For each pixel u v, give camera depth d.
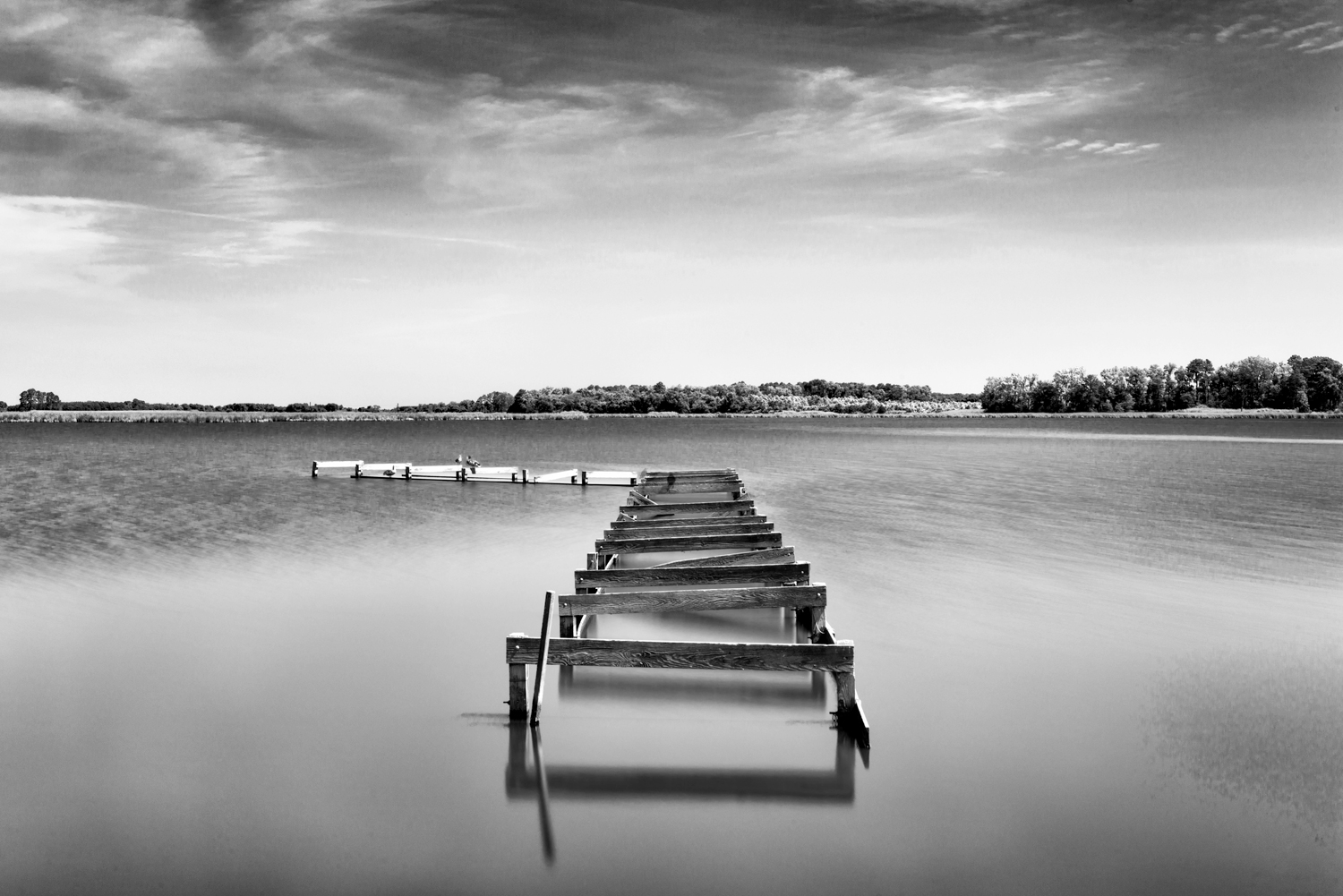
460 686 10.67
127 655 11.89
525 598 15.38
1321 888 6.39
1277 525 23.33
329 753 8.73
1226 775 8.12
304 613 14.24
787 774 8.21
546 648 9.44
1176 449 62.19
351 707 9.95
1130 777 8.05
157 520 25.80
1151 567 17.62
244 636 12.88
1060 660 11.50
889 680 10.72
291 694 10.38
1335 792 7.75
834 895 6.34
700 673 11.08
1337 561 18.12
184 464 52.47
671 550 16.03
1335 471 42.03
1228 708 9.73
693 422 171.88
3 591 15.83
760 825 7.32
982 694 10.23
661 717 9.62
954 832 7.19
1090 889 6.40
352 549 20.56
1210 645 12.12
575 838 7.13
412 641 12.62
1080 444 71.31
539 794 7.86
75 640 12.62
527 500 31.47
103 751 8.75
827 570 17.41
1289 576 16.73
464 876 6.61
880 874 6.60
